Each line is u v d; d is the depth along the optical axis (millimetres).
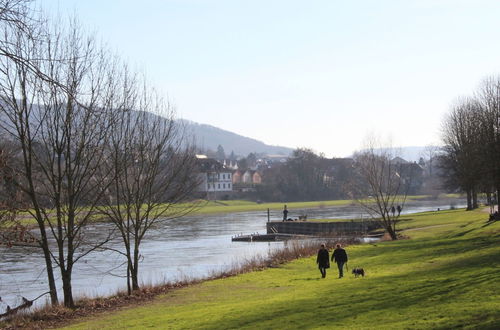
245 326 18625
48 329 22891
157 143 31766
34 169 27469
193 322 20438
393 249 45906
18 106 25125
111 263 48906
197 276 40875
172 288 33188
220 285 32844
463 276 23984
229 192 194375
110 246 62969
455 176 89188
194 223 106062
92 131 27562
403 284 24453
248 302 24625
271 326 18094
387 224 60969
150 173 32000
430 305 18297
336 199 199875
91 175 28531
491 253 32344
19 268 45375
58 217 27172
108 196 31234
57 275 42500
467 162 66625
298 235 77312
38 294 35062
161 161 32938
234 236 78438
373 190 65312
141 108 31688
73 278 41375
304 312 20109
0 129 24938
